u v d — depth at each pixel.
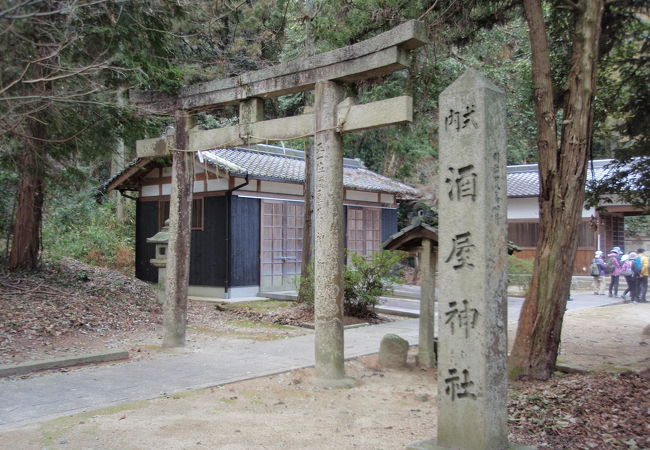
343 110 6.99
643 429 4.99
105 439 4.72
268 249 16.34
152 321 11.18
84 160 11.38
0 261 12.21
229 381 6.81
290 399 6.23
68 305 10.41
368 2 8.78
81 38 8.11
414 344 9.91
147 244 17.88
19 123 7.70
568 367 7.77
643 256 17.08
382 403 6.23
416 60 9.78
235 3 11.11
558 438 4.95
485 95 4.35
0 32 6.07
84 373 7.16
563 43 9.48
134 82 9.75
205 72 11.41
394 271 15.06
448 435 4.30
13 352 7.86
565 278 7.30
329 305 7.03
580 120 7.19
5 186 12.48
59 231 18.50
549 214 7.36
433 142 20.16
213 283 15.60
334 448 4.71
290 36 12.47
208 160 14.98
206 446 4.64
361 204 19.31
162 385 6.59
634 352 9.41
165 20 9.93
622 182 9.78
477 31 9.81
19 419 5.24
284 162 18.22
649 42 9.38
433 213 23.16
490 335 4.20
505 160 4.51
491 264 4.27
